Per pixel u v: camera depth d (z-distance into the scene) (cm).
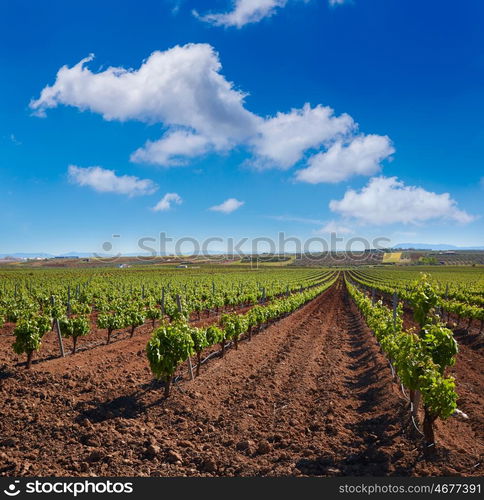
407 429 887
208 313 2978
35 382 1130
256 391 1179
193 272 9075
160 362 1037
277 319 2769
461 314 2409
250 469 742
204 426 934
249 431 912
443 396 751
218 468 752
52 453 769
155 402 1043
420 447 802
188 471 733
